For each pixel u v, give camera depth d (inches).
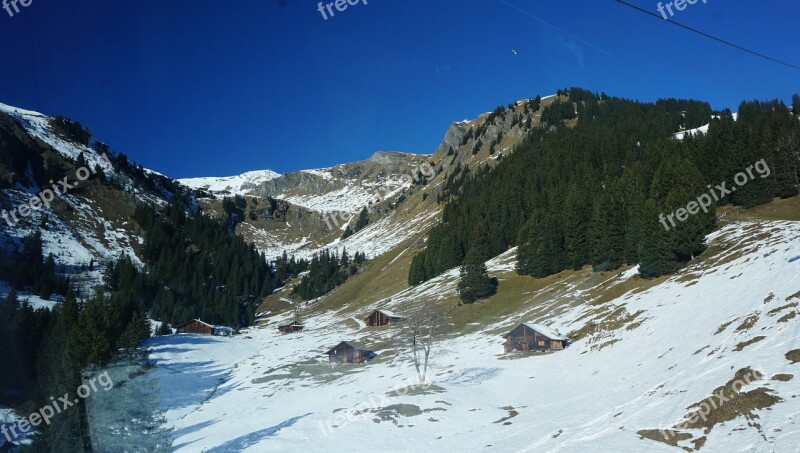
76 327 1643.7
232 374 4163.4
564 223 5467.5
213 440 2158.0
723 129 5457.7
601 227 4685.0
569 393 2118.6
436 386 2566.4
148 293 6963.6
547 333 3302.2
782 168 4596.5
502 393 2381.9
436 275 6697.8
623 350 2519.7
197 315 7027.6
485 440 1644.9
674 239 3715.6
